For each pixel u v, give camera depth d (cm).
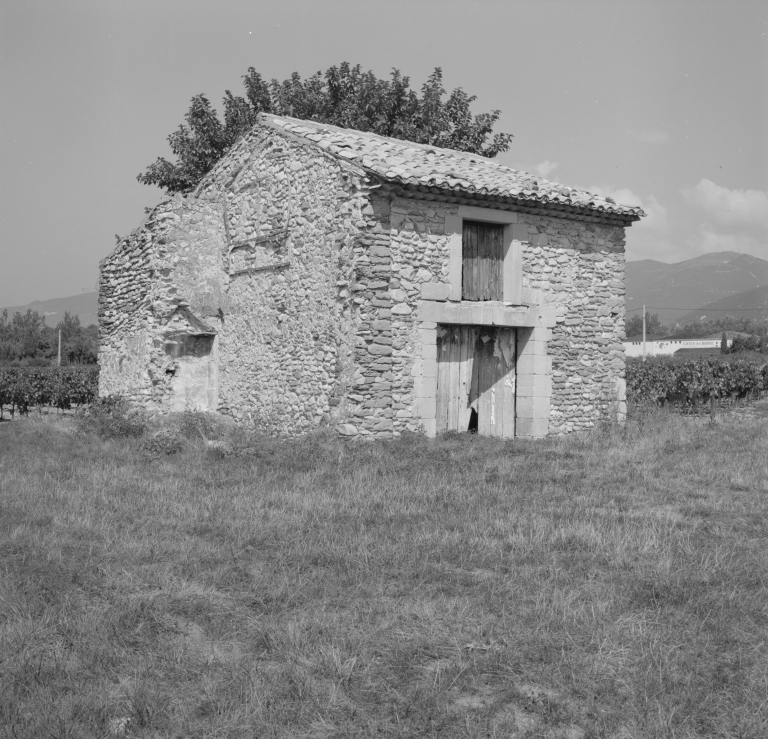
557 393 1505
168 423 1534
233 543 712
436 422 1409
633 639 493
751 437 1467
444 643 492
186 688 436
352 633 502
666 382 2588
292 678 440
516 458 1206
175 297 1675
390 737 388
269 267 1541
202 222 1714
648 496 930
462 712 411
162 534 742
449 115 2730
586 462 1164
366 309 1288
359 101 2594
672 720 400
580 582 603
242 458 1191
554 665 459
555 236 1503
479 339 1462
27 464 1147
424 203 1343
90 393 2488
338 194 1346
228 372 1677
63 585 593
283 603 561
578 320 1530
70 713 401
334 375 1345
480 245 1434
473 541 708
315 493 922
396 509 843
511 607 552
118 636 499
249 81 2664
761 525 789
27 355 6500
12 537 721
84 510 840
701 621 526
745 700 424
